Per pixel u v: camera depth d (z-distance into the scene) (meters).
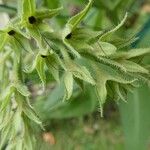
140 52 0.15
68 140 0.41
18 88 0.16
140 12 0.30
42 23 0.15
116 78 0.15
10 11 0.23
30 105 0.16
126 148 0.26
